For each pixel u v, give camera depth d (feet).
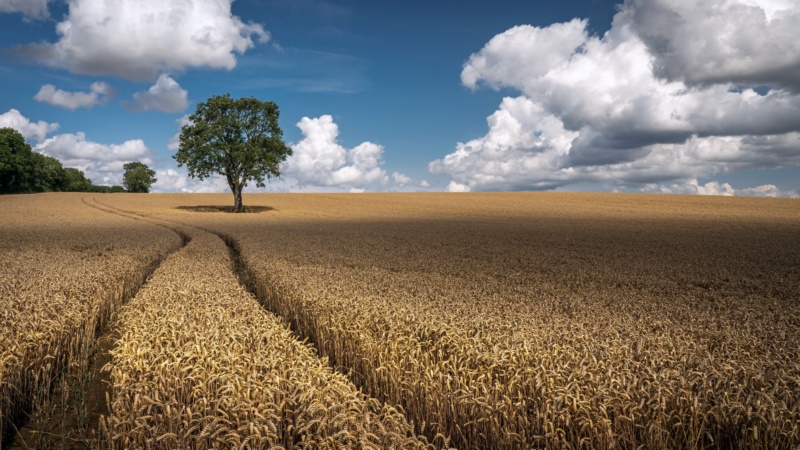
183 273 49.57
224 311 31.01
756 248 108.68
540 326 29.73
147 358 21.75
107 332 37.40
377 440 15.51
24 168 352.90
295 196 341.21
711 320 34.17
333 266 63.26
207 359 20.68
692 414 17.97
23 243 89.66
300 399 17.01
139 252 73.15
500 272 63.26
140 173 546.26
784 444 17.08
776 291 55.42
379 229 145.89
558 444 17.43
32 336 24.95
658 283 57.72
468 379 21.34
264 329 27.09
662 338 26.96
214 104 221.66
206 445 15.90
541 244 110.22
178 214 195.21
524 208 246.88
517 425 19.15
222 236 119.34
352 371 27.17
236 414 16.01
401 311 31.94
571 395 18.11
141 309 32.30
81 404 24.00
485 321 30.12
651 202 269.23
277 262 61.98
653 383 19.20
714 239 127.65
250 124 225.97
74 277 45.29
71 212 195.83
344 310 33.01
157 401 17.24
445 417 20.85
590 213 221.05
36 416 23.26
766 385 19.52
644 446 17.80
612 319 33.12
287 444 16.19
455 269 64.69
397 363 24.14
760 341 27.14
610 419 18.29
